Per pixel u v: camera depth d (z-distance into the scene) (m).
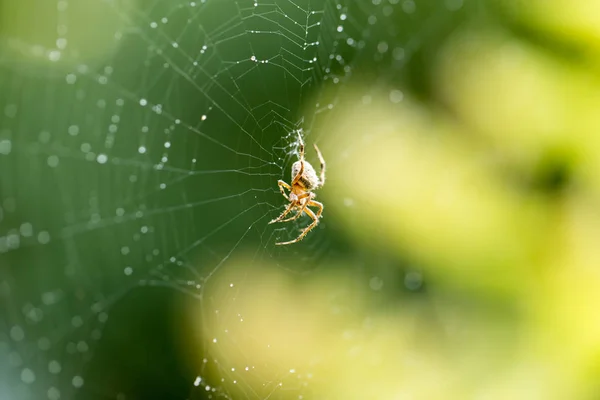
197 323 0.33
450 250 0.32
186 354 0.33
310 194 0.33
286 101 0.33
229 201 0.33
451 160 0.33
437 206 0.32
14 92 0.32
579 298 0.31
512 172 0.32
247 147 0.33
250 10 0.32
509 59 0.32
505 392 0.31
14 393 0.32
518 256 0.31
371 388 0.33
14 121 0.32
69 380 0.33
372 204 0.33
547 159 0.31
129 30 0.33
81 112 0.33
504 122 0.32
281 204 0.33
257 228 0.33
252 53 0.33
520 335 0.31
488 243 0.31
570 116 0.31
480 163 0.32
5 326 0.32
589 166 0.31
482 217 0.32
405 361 0.33
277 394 0.33
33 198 0.33
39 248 0.33
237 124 0.33
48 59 0.33
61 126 0.33
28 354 0.32
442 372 0.32
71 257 0.33
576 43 0.31
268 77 0.33
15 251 0.32
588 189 0.31
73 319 0.33
